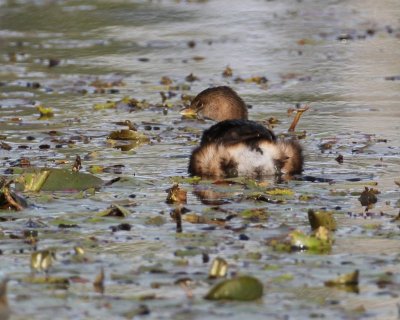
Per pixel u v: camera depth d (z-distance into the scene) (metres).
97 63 45.22
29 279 16.52
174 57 46.69
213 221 20.19
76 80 41.03
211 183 23.59
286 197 22.17
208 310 15.12
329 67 43.38
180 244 18.59
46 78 41.53
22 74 42.47
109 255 17.98
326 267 17.14
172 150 28.12
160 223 20.09
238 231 19.39
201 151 24.61
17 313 15.02
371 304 15.41
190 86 39.53
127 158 26.98
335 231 19.39
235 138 24.39
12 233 19.42
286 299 15.64
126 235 19.28
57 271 17.06
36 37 52.31
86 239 18.92
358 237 18.97
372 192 21.94
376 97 36.53
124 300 15.58
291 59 45.62
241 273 16.81
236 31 53.84
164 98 36.53
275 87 39.19
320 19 57.50
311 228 19.50
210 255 17.91
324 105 35.28
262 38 51.62
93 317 14.85
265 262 17.42
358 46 48.69
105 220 20.27
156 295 15.84
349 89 38.31
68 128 31.62
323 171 25.00
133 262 17.53
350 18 57.75
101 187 23.38
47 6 61.31
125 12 59.84
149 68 43.88
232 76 41.62
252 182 23.53
